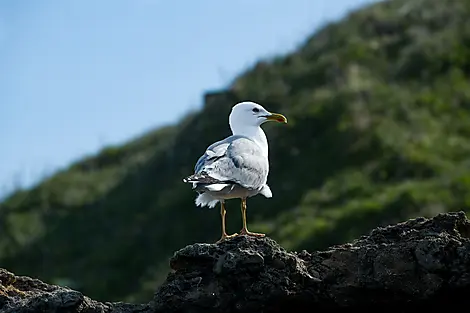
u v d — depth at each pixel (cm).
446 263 964
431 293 970
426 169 2566
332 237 2334
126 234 3064
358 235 2311
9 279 1059
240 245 981
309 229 2388
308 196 2584
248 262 970
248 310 977
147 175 3359
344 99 2945
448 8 3462
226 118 3222
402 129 2795
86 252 3145
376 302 989
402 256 975
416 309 992
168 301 983
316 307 991
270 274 973
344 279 985
